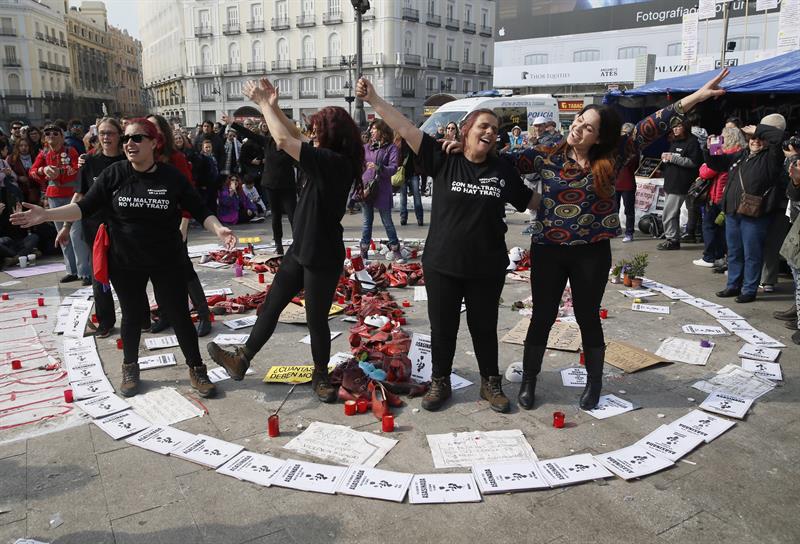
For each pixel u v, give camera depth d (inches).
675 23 989.2
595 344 150.7
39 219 139.9
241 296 245.0
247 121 486.6
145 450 135.0
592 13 1084.5
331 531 108.7
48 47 2763.3
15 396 162.1
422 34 2053.4
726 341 203.2
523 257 304.8
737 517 112.7
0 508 114.6
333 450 134.7
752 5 889.5
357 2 464.8
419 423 147.5
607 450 135.9
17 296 255.3
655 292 259.6
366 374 165.2
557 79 1146.0
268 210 497.0
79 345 198.2
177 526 109.7
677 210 339.9
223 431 143.6
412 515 113.3
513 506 116.1
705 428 144.3
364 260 309.1
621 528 109.6
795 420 149.9
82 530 108.5
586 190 138.7
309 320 153.7
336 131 144.0
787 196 216.1
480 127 133.3
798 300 203.5
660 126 139.1
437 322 148.0
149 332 208.4
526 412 153.3
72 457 132.3
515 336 204.7
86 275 270.5
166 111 2802.7
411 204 541.0
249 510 114.4
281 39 2181.3
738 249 247.1
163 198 150.1
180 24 2413.9
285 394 163.0
